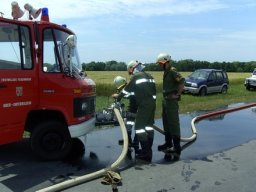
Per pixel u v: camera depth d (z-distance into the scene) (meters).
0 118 6.52
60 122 7.22
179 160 7.52
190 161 7.46
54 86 6.95
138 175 6.48
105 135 9.59
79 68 7.74
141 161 7.35
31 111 6.92
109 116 8.34
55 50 7.01
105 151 8.04
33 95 6.83
